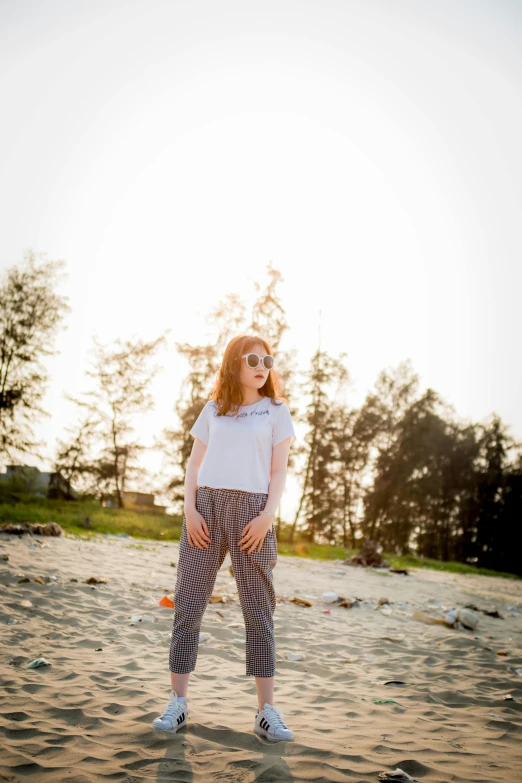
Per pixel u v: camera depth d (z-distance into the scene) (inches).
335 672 170.1
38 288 1174.3
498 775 99.6
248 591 111.6
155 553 486.6
